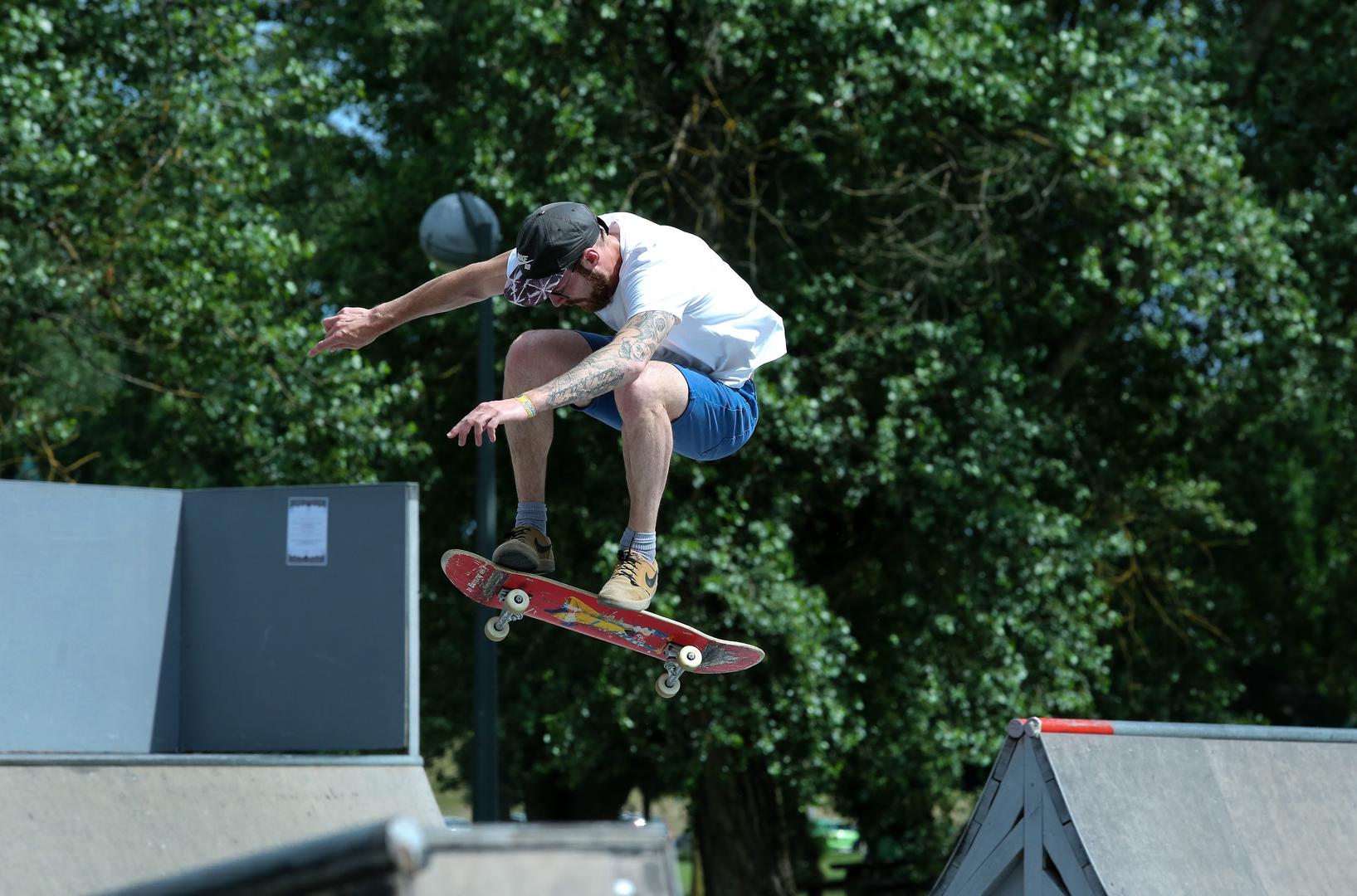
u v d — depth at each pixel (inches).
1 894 443.8
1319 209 1600.6
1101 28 1547.7
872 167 1381.6
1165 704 1710.1
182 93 1267.2
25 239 1286.9
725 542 1306.6
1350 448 1770.4
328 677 802.2
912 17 1368.1
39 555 773.9
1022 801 458.0
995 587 1392.7
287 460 1289.4
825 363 1368.1
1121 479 1640.0
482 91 1369.3
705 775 1496.1
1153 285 1486.2
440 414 1541.6
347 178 1755.7
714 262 435.5
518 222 1344.7
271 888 149.6
